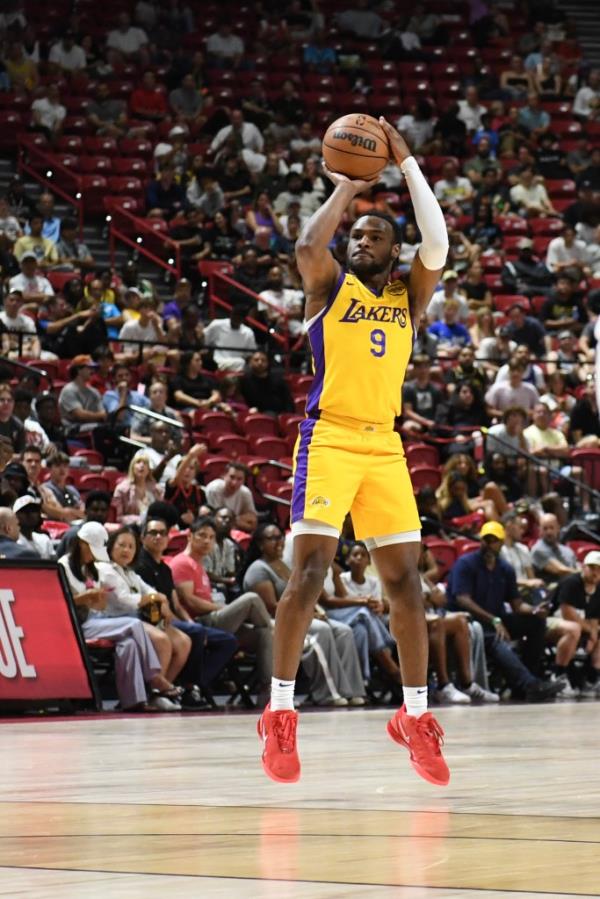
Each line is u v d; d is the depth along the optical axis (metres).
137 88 31.02
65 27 31.44
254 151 30.48
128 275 24.44
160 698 13.36
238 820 5.05
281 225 28.12
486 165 32.16
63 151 28.97
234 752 8.42
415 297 6.42
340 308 6.17
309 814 5.25
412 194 6.38
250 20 34.72
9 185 26.66
